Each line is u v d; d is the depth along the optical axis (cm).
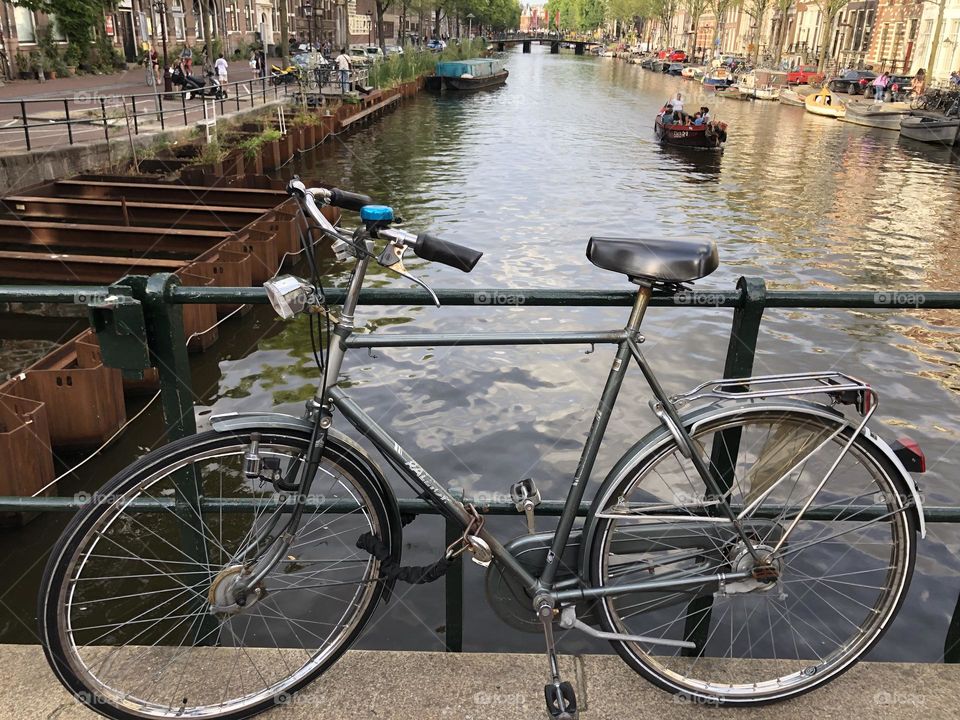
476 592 544
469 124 4000
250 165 2253
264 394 877
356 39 9238
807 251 1644
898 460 204
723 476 213
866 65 5519
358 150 3078
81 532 185
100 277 1149
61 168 1712
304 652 232
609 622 212
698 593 213
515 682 232
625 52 12500
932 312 1173
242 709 214
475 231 1789
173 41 4825
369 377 895
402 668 236
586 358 968
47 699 222
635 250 192
